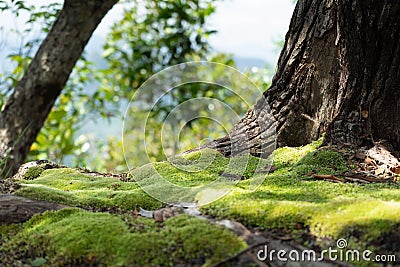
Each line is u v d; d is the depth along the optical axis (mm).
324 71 2914
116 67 6508
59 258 1823
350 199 1991
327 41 2869
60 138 5086
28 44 4703
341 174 2537
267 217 1927
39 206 2180
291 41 3066
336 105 2889
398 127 2771
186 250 1738
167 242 1783
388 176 2516
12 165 3539
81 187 2699
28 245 1953
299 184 2359
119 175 3053
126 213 2146
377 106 2773
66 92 5301
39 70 3621
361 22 2648
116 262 1749
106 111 5512
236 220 1944
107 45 6488
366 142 2826
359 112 2828
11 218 2113
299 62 3012
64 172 3094
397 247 1706
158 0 6191
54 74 3631
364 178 2469
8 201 2180
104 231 1885
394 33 2627
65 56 3646
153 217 2047
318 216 1884
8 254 1953
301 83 3006
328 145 2850
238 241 1765
